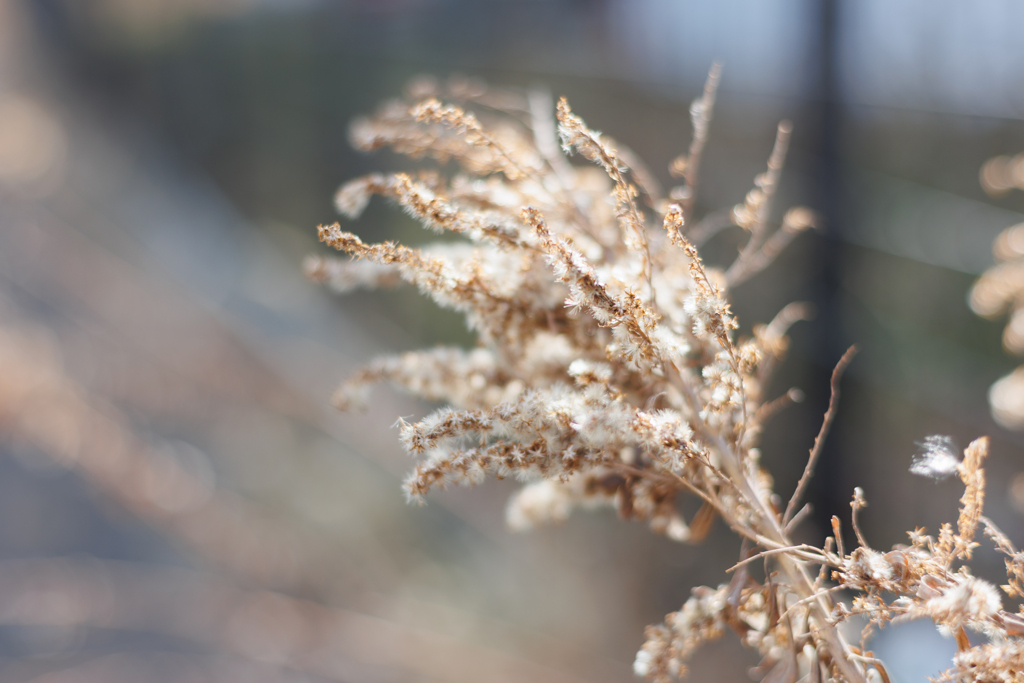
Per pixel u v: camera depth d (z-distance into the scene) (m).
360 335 2.65
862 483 1.35
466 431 0.51
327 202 3.08
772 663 0.56
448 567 1.77
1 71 6.32
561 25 2.17
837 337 1.35
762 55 1.51
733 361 0.53
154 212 3.93
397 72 2.68
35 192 4.07
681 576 1.52
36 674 1.55
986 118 1.21
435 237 2.25
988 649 0.49
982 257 1.24
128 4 5.33
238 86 3.76
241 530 1.87
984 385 1.24
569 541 1.73
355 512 1.94
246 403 2.29
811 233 1.36
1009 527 1.15
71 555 1.88
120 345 2.52
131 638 1.62
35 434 1.87
